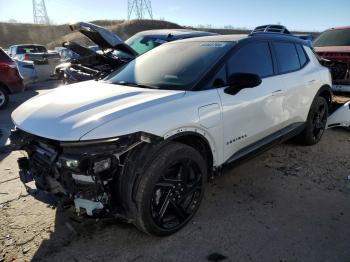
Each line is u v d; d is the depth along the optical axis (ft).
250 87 10.84
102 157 8.11
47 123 8.86
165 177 9.37
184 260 8.87
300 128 15.51
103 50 23.80
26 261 8.90
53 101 10.09
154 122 8.80
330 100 17.78
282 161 15.19
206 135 10.18
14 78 29.01
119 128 8.30
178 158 9.32
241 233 9.92
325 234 9.86
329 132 19.58
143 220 8.93
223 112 10.63
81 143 8.11
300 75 14.96
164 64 12.15
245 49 12.24
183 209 10.12
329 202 11.63
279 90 13.30
